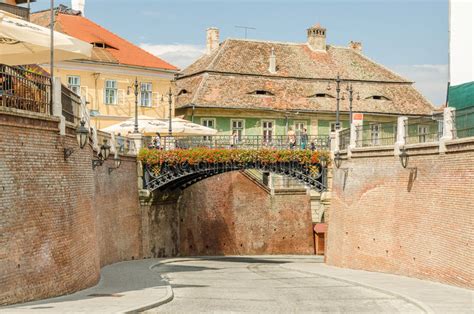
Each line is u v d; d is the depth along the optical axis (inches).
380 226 1417.3
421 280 1224.2
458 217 1105.4
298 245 2261.3
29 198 874.1
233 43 2780.5
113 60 2327.8
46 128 927.7
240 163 1824.6
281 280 1357.0
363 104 2755.9
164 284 1165.1
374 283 1190.3
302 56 2839.6
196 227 2123.5
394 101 2807.6
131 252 1772.9
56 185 960.3
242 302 1005.8
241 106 2566.4
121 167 1691.7
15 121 843.4
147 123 1923.0
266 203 2237.9
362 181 1510.8
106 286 1122.7
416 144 1255.5
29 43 987.3
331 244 1731.1
